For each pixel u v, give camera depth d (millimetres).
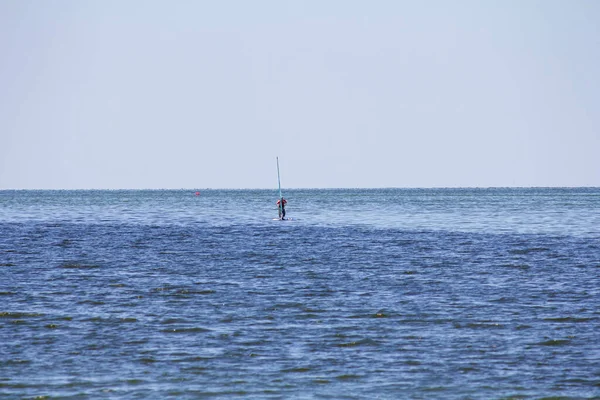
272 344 120562
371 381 103312
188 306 149500
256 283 178250
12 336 124750
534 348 118062
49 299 156625
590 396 98188
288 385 101875
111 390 100062
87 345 119875
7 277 187500
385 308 147125
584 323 134125
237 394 98750
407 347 118688
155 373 106625
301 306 149250
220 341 122312
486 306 149125
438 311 144125
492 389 100438
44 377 104750
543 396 98125
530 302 153375
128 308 147375
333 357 113562
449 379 104000
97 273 195375
